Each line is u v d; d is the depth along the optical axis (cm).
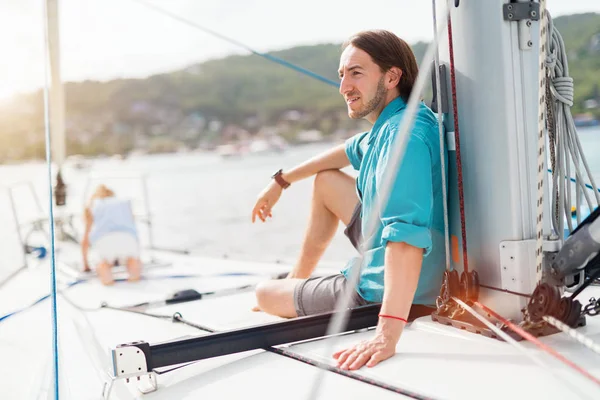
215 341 164
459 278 176
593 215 150
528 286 163
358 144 212
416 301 191
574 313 154
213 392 145
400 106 186
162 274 371
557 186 170
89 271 395
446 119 182
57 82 432
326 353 163
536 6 164
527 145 165
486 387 131
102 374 176
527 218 165
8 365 204
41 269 406
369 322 184
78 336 225
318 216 224
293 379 148
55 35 421
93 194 468
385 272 164
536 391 127
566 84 165
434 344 162
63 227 500
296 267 231
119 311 261
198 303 263
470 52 171
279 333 173
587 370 135
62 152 462
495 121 166
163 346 158
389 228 163
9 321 263
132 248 398
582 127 462
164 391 150
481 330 162
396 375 141
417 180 167
